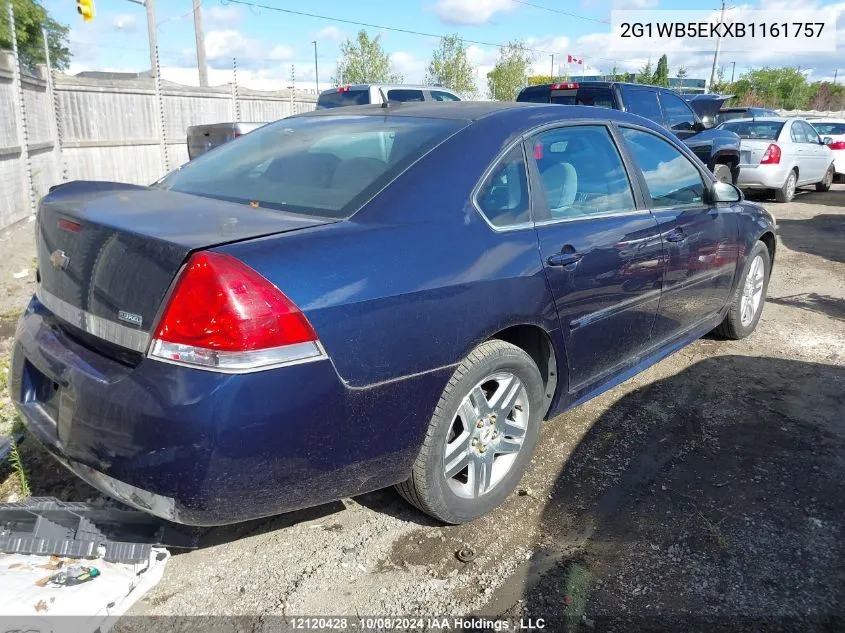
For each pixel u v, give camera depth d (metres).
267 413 2.10
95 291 2.30
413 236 2.52
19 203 9.73
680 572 2.62
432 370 2.50
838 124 18.02
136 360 2.17
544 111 3.32
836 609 2.43
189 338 2.05
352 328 2.25
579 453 3.49
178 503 2.10
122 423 2.10
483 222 2.78
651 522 2.92
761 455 3.48
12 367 2.71
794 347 5.04
